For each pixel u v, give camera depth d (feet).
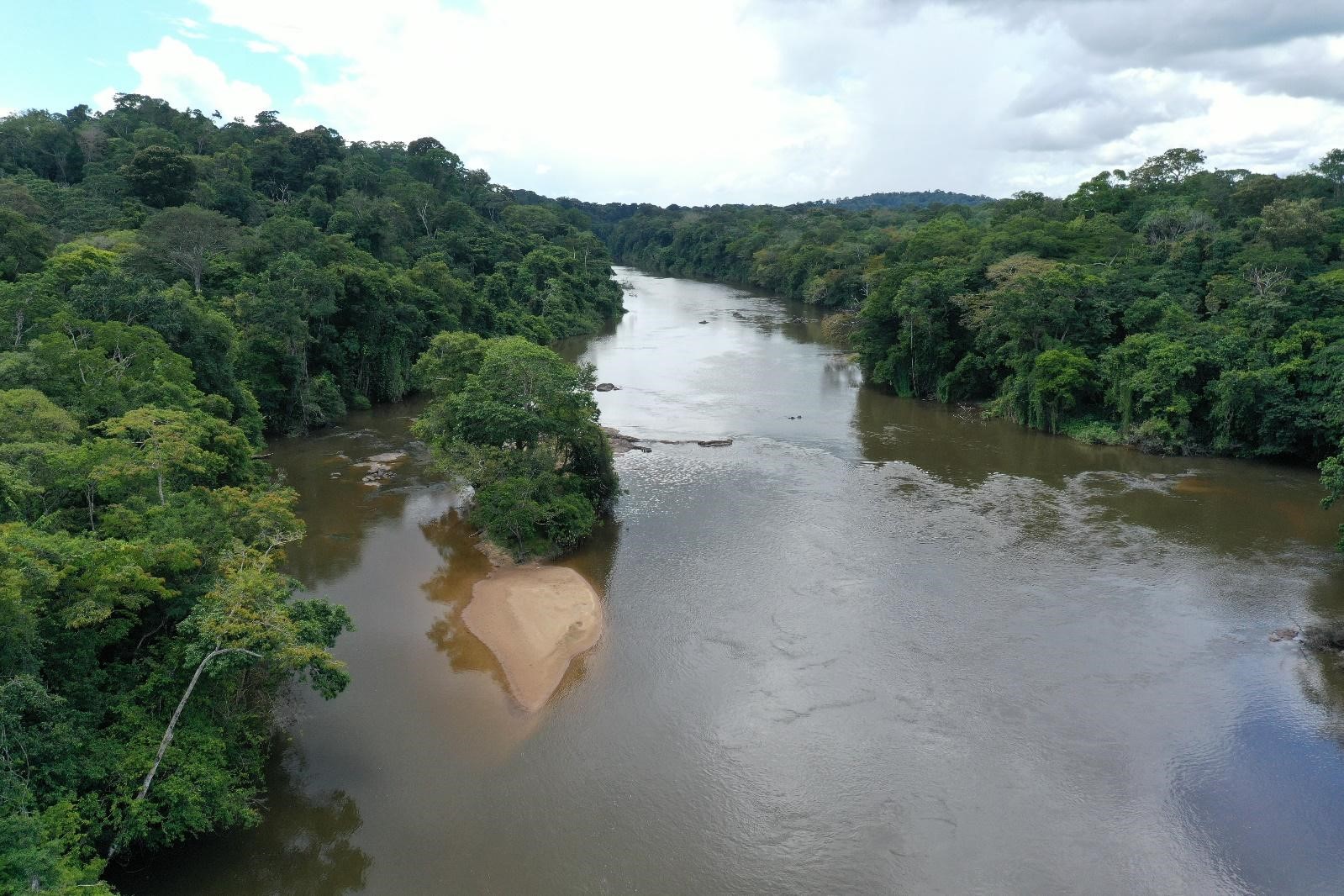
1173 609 130.72
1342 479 134.21
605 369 336.70
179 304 188.65
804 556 152.35
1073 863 82.48
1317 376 193.06
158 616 89.86
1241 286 227.61
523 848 84.48
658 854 83.87
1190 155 356.18
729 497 185.26
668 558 152.66
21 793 62.69
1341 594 134.31
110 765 72.33
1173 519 167.43
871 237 555.69
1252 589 136.46
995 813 88.84
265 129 488.85
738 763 96.63
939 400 280.31
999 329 250.16
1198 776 94.22
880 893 79.25
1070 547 153.99
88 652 78.28
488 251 442.91
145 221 299.99
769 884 80.38
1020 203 405.18
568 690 111.04
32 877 56.29
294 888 79.25
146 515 97.60
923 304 276.00
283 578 99.76
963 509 174.60
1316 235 257.55
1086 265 272.72
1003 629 125.29
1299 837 85.71
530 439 160.66
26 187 305.53
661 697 109.50
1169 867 82.12
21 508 93.50
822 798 91.04
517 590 139.23
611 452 180.55
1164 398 213.66
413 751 98.48
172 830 73.31
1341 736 100.58
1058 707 106.42
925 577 142.41
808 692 110.11
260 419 214.69
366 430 243.40
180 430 118.93
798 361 354.33
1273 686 110.52
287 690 107.45
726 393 295.07
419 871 81.56
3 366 133.28
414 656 119.24
